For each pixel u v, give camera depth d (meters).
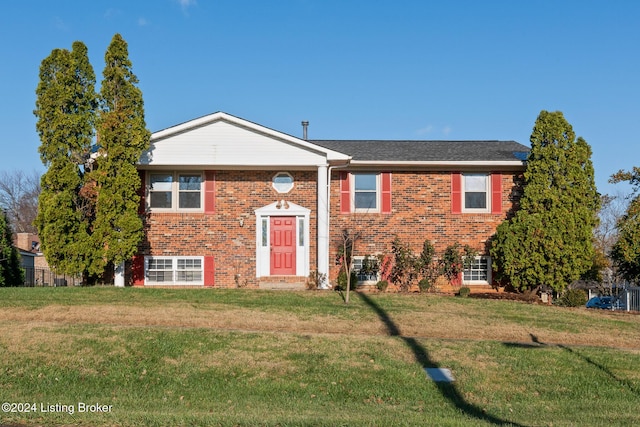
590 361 12.99
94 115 21.06
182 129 21.62
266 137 21.92
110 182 20.55
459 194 23.31
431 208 23.27
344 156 21.89
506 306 18.45
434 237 23.25
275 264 22.91
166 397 10.40
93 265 20.50
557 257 20.97
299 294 19.34
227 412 9.45
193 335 13.41
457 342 13.98
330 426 8.46
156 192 22.92
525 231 21.33
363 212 23.17
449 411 9.91
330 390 10.88
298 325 15.08
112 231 20.50
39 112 20.47
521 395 11.04
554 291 21.67
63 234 20.14
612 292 30.11
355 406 10.09
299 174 23.03
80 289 18.83
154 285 22.70
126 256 20.72
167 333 13.49
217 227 22.92
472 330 15.27
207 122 21.81
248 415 9.18
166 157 21.72
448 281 23.05
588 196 21.81
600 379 11.97
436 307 17.84
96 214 20.61
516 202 23.39
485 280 23.23
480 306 18.25
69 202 20.25
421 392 10.90
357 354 12.64
